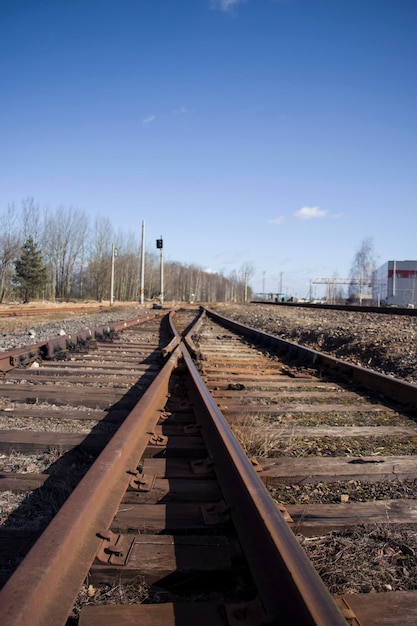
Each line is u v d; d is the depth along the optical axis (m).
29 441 4.02
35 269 65.38
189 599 2.09
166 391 5.94
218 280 189.25
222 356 10.30
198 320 19.36
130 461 3.30
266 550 2.06
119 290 101.38
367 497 3.19
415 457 3.89
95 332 12.53
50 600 1.71
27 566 1.72
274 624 1.75
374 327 14.81
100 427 4.65
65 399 5.59
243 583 2.14
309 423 5.03
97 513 2.44
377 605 2.02
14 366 7.55
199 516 2.73
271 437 4.23
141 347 11.38
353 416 5.39
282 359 10.17
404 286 77.19
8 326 16.59
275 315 26.83
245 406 5.62
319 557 2.40
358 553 2.46
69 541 1.96
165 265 128.12
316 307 38.97
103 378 7.05
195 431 4.37
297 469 3.56
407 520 2.79
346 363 7.70
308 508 2.92
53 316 24.17
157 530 2.58
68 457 3.78
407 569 2.35
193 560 2.25
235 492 2.78
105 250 94.31
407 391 5.86
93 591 2.06
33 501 3.01
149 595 2.08
